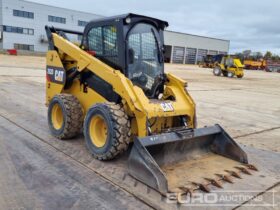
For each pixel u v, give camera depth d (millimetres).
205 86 16844
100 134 4289
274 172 4195
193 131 4113
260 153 5070
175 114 4219
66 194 3248
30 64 23766
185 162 4145
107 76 4199
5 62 24078
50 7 50188
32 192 3252
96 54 4727
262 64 48938
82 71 4734
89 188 3402
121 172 3826
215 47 65375
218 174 3834
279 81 25469
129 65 4344
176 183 3521
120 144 3924
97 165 4023
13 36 47156
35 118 6379
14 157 4184
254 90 16531
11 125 5766
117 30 4320
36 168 3857
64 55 5117
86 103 4914
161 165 3918
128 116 4164
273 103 11664
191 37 60281
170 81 4836
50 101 5199
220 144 4508
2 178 3535
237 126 7098
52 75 5375
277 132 6715
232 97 12672
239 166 4148
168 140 3756
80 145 4758
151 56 4699
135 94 3951
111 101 4414
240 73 26031
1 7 45375
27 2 47562
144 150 3480
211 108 9438
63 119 4820
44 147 4621
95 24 4699
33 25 48812
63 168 3895
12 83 11984
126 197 3242
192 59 61688
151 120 4242
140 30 4500
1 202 3020
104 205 3070
